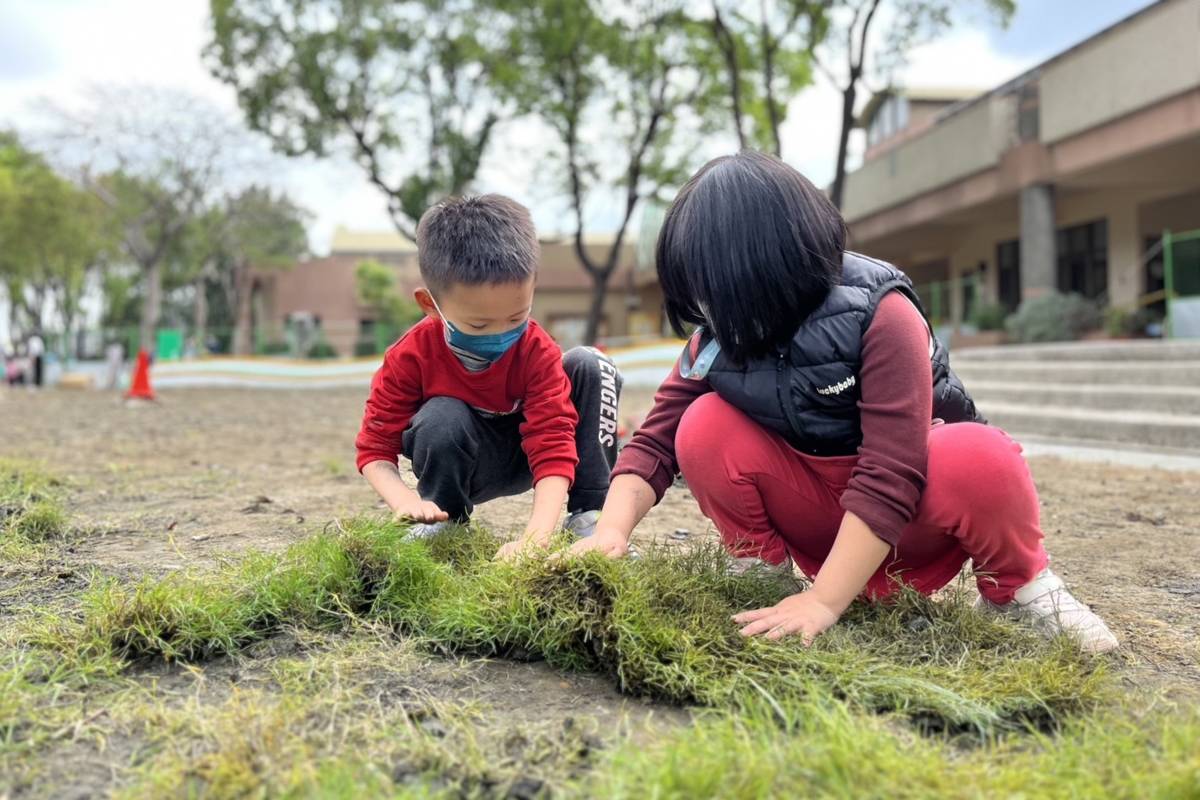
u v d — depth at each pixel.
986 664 1.69
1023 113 14.41
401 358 2.40
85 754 1.38
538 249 2.19
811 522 2.06
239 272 37.59
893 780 1.21
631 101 17.94
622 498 2.06
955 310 18.47
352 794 1.20
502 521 3.15
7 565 2.49
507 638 1.78
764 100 17.20
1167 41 11.42
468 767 1.32
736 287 1.72
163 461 5.66
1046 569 1.94
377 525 2.11
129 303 50.88
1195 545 3.10
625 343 26.12
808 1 14.41
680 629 1.70
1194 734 1.35
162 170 29.03
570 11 16.58
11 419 10.48
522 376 2.38
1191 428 6.10
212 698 1.58
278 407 13.38
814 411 1.87
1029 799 1.18
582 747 1.38
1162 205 14.56
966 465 1.78
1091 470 5.17
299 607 1.91
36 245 30.88
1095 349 9.45
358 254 42.12
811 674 1.57
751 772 1.21
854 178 19.48
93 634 1.76
